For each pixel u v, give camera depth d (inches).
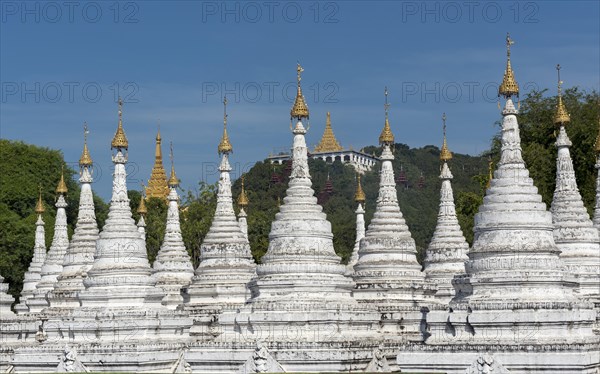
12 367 2962.6
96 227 3686.0
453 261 3513.8
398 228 3373.5
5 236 6087.6
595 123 5044.3
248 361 2642.7
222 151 3614.7
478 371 2378.2
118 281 3002.0
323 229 2898.6
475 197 5438.0
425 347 2482.8
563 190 3122.5
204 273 3491.6
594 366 2418.8
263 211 6510.8
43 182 6688.0
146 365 2849.4
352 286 2940.5
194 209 6033.5
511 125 2620.6
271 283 2854.3
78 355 2869.1
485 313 2464.3
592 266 3026.6
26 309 4480.8
